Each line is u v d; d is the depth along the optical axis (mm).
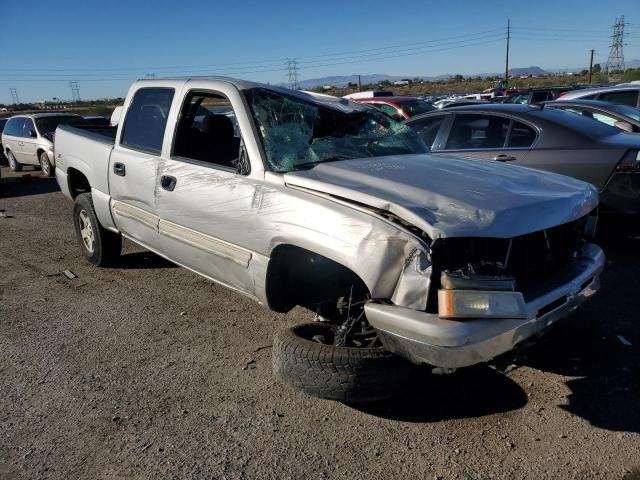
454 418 3105
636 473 2615
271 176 3379
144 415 3211
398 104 12867
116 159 4828
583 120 6176
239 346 4059
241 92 3768
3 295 5262
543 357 3721
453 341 2475
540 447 2828
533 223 2814
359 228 2787
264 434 3004
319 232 2953
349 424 3076
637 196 5422
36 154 14781
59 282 5578
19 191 12211
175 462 2795
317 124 3908
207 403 3316
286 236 3131
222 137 4371
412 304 2596
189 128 4375
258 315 4617
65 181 5953
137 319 4598
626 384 3371
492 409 3178
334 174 3252
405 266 2617
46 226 8328
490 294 2514
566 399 3242
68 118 15562
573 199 3146
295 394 3391
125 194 4738
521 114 6098
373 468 2711
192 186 3889
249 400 3344
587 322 4215
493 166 3678
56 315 4727
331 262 3223
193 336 4250
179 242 4121
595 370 3543
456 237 2596
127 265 6055
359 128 4117
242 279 3590
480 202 2807
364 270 2713
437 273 2607
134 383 3572
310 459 2791
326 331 3281
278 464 2760
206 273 4016
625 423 2998
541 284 2979
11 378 3672
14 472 2758
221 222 3637
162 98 4473
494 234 2631
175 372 3703
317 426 3066
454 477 2633
